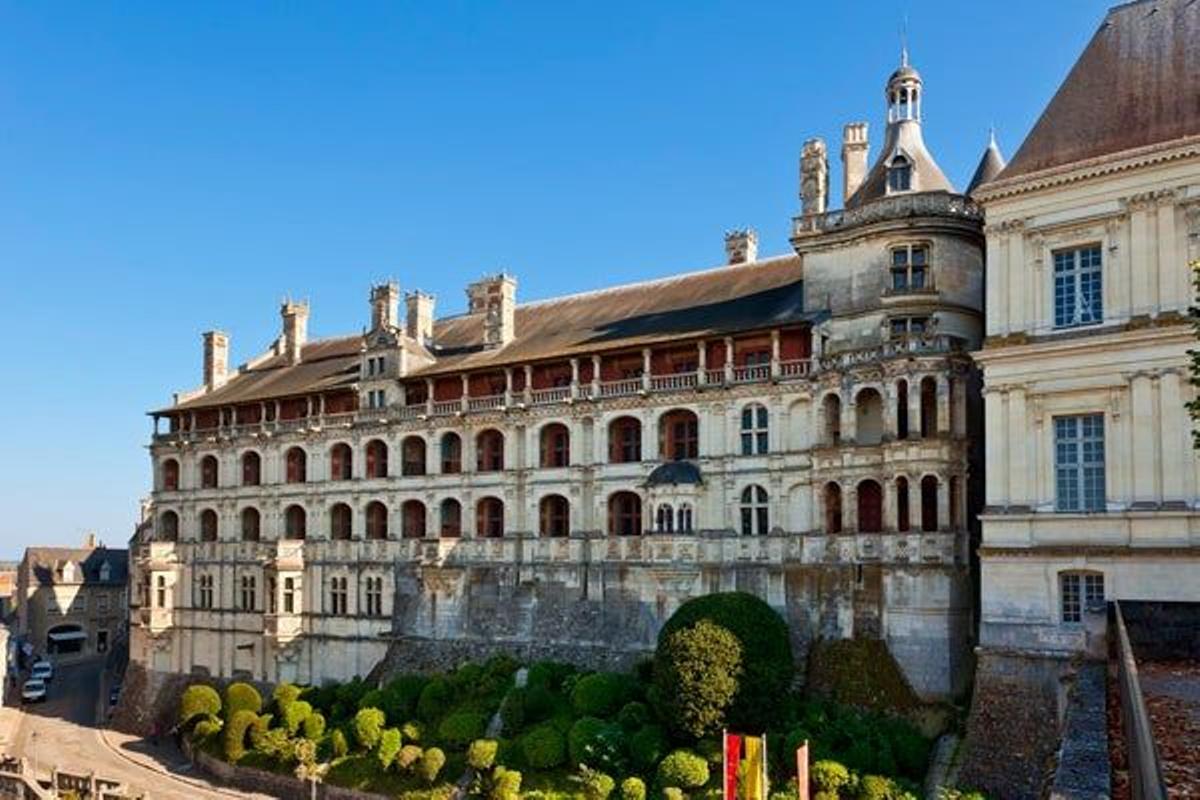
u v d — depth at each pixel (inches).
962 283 2105.1
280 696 2610.7
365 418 2898.6
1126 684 644.1
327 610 2910.9
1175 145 1556.3
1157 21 1731.1
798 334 2263.8
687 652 1839.3
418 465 2844.5
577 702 2073.1
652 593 2315.5
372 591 2834.6
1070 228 1668.3
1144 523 1547.7
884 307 2105.1
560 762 1941.4
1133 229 1600.6
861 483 2080.5
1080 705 904.9
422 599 2696.9
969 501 1974.7
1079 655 1243.8
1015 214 1726.1
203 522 3287.4
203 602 3193.9
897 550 1957.4
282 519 3070.9
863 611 2020.2
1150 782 386.3
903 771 1743.4
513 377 2694.4
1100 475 1615.4
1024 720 1601.9
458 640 2603.3
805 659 2075.5
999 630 1660.9
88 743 2913.4
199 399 3400.6
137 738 2987.2
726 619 1887.3
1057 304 1685.5
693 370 2404.0
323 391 3021.7
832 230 2214.6
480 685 2331.4
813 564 2103.8
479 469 2701.8
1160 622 1101.1
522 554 2561.5
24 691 3577.8
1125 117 1674.5
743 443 2298.2
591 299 2883.9
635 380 2449.6
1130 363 1582.2
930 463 1941.4
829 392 2143.2
